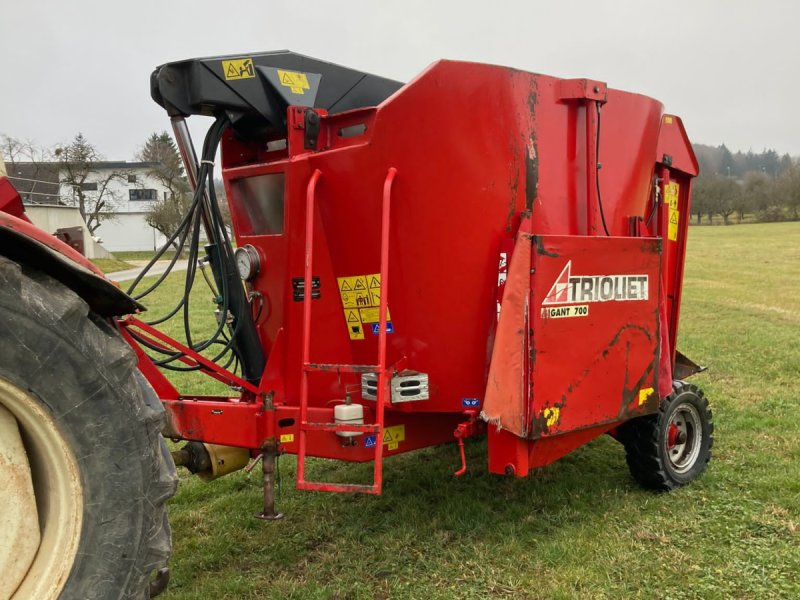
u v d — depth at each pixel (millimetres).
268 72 3668
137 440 2090
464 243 3498
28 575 2000
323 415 3475
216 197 3658
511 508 4125
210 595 3180
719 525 3828
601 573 3338
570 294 3545
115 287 2203
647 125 4176
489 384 3426
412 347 3572
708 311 13844
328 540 3783
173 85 3479
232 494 4500
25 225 2031
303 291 3613
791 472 4551
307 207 3393
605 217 3945
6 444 1972
